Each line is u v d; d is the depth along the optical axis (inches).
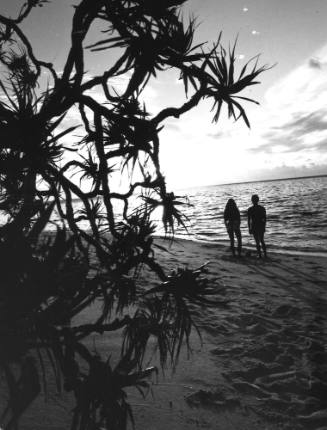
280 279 382.3
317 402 134.1
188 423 115.3
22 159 30.6
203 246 667.4
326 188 6082.7
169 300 33.0
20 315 27.2
